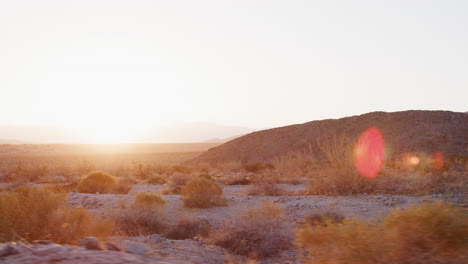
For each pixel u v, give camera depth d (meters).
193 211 16.95
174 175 31.64
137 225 13.26
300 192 21.89
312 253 6.32
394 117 78.12
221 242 10.91
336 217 13.12
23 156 116.50
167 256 9.33
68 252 5.68
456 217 5.62
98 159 96.75
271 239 10.19
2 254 5.53
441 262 5.15
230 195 22.91
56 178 37.59
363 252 5.49
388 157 64.44
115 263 5.21
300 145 78.31
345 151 21.11
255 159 79.12
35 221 10.02
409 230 5.51
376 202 16.59
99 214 15.27
